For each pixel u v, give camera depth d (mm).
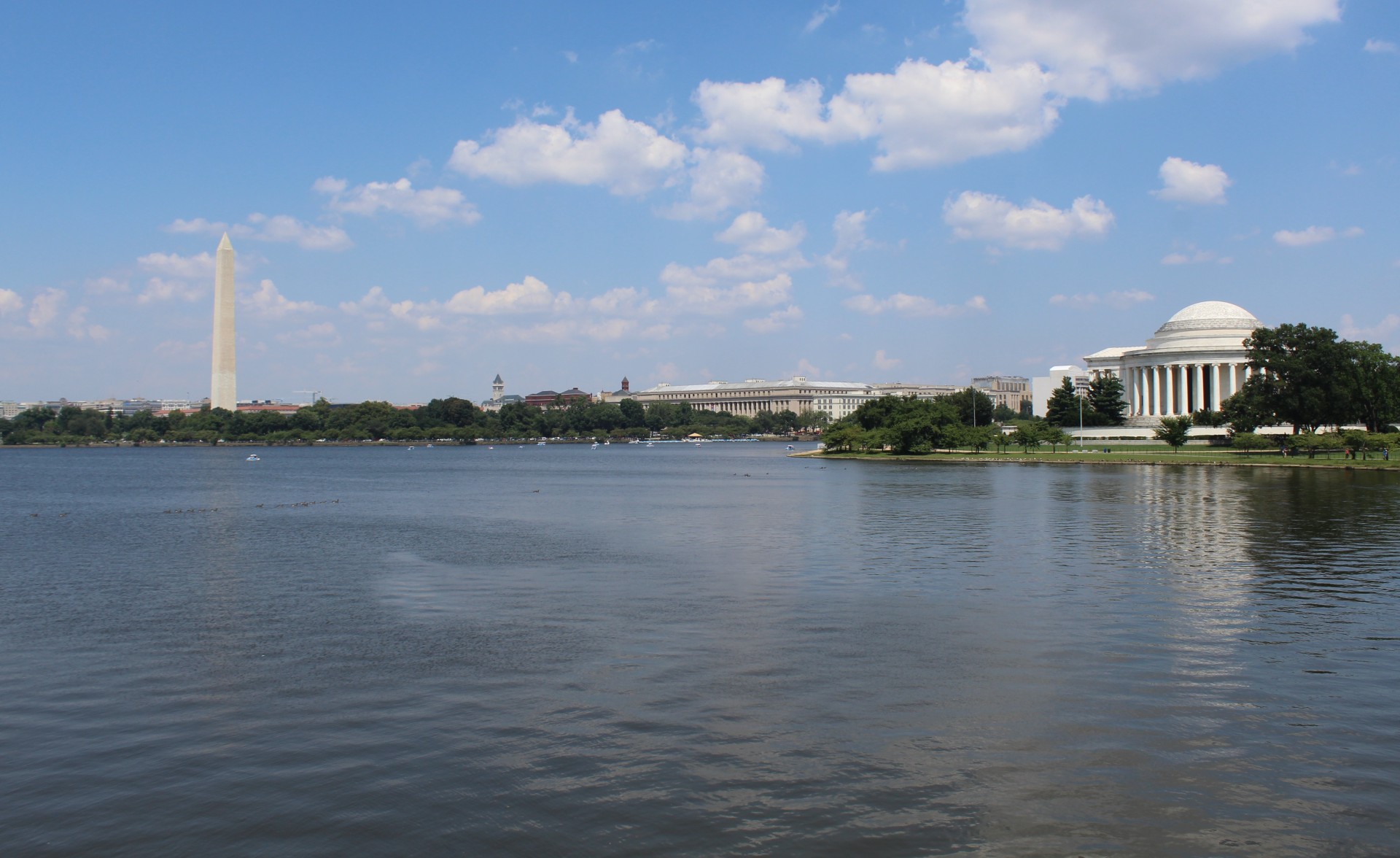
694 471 163000
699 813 18609
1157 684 26438
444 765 21047
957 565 47750
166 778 20531
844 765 20844
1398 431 167875
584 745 22094
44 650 31609
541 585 43094
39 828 18328
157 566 50781
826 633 32812
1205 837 17656
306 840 17750
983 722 23391
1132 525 65500
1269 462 143250
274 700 25734
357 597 40875
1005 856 16984
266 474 167250
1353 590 40281
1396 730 22797
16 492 118438
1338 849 17219
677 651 30406
